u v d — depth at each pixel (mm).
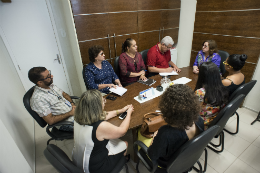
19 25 2213
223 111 1118
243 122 2193
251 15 2115
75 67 2855
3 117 1317
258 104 2340
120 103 1553
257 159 1650
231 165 1596
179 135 824
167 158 957
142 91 1634
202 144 848
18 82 2266
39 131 2258
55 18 2398
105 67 2152
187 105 729
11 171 885
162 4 2855
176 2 3037
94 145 1031
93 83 2004
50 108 1496
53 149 906
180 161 866
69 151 1878
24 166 1119
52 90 1582
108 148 1232
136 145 1216
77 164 1105
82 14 2127
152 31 2953
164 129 836
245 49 2303
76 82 3006
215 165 1597
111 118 1331
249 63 2299
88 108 967
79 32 2195
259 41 2117
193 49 3131
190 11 2984
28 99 1396
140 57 2469
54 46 2555
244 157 1677
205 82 1187
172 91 777
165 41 2250
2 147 867
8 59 2158
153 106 1477
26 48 2357
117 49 2646
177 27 3318
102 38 2424
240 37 2318
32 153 1776
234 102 1133
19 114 1812
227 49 2543
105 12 2299
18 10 2146
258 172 1520
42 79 1386
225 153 1731
